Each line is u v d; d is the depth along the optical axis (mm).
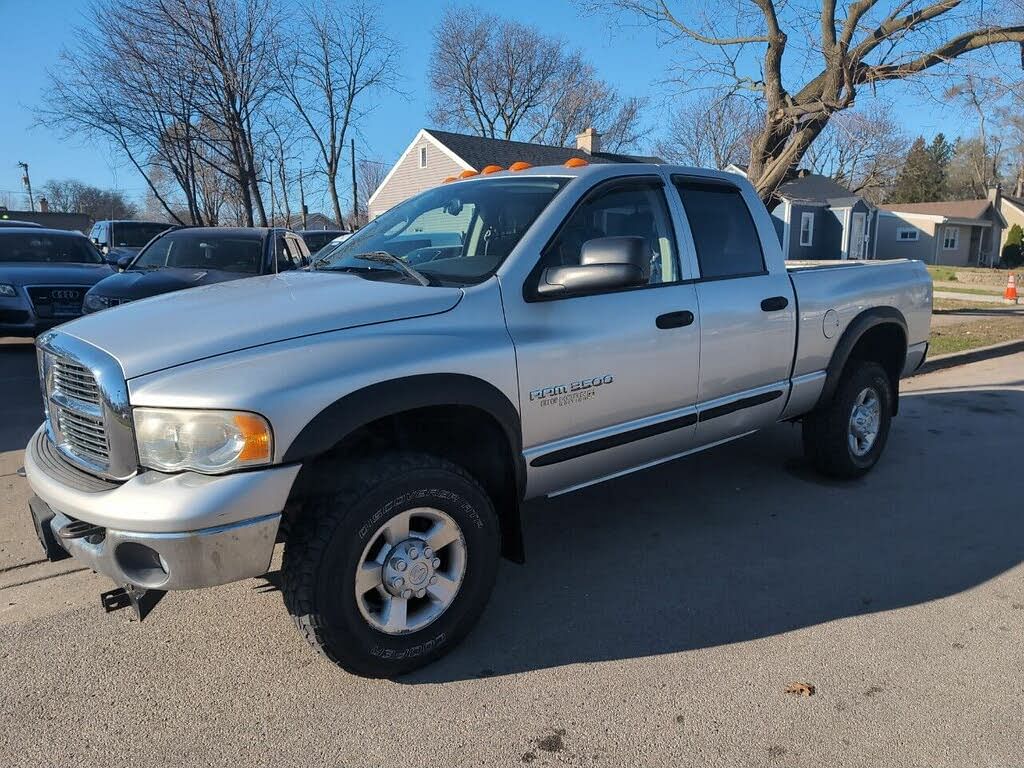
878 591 3633
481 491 3059
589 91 52000
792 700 2789
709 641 3201
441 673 2992
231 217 37000
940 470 5430
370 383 2678
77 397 2754
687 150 36125
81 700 2820
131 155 22141
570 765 2471
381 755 2523
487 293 3141
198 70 18594
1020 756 2484
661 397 3748
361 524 2699
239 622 3375
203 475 2463
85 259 11383
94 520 2496
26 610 3484
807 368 4574
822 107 11625
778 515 4598
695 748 2539
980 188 64562
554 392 3271
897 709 2730
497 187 3824
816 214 38531
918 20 11008
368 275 3428
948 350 10461
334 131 35562
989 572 3828
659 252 3869
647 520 4539
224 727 2666
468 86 52062
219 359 2572
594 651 3135
